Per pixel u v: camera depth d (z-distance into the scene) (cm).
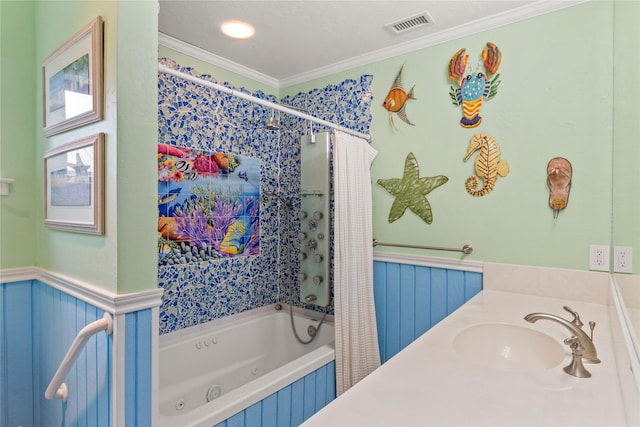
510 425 74
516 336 135
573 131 168
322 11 185
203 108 231
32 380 170
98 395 120
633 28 100
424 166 214
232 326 244
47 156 154
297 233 275
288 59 244
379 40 216
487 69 191
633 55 100
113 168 112
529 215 180
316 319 260
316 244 253
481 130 194
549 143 174
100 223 115
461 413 79
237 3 178
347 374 196
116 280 111
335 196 195
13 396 164
